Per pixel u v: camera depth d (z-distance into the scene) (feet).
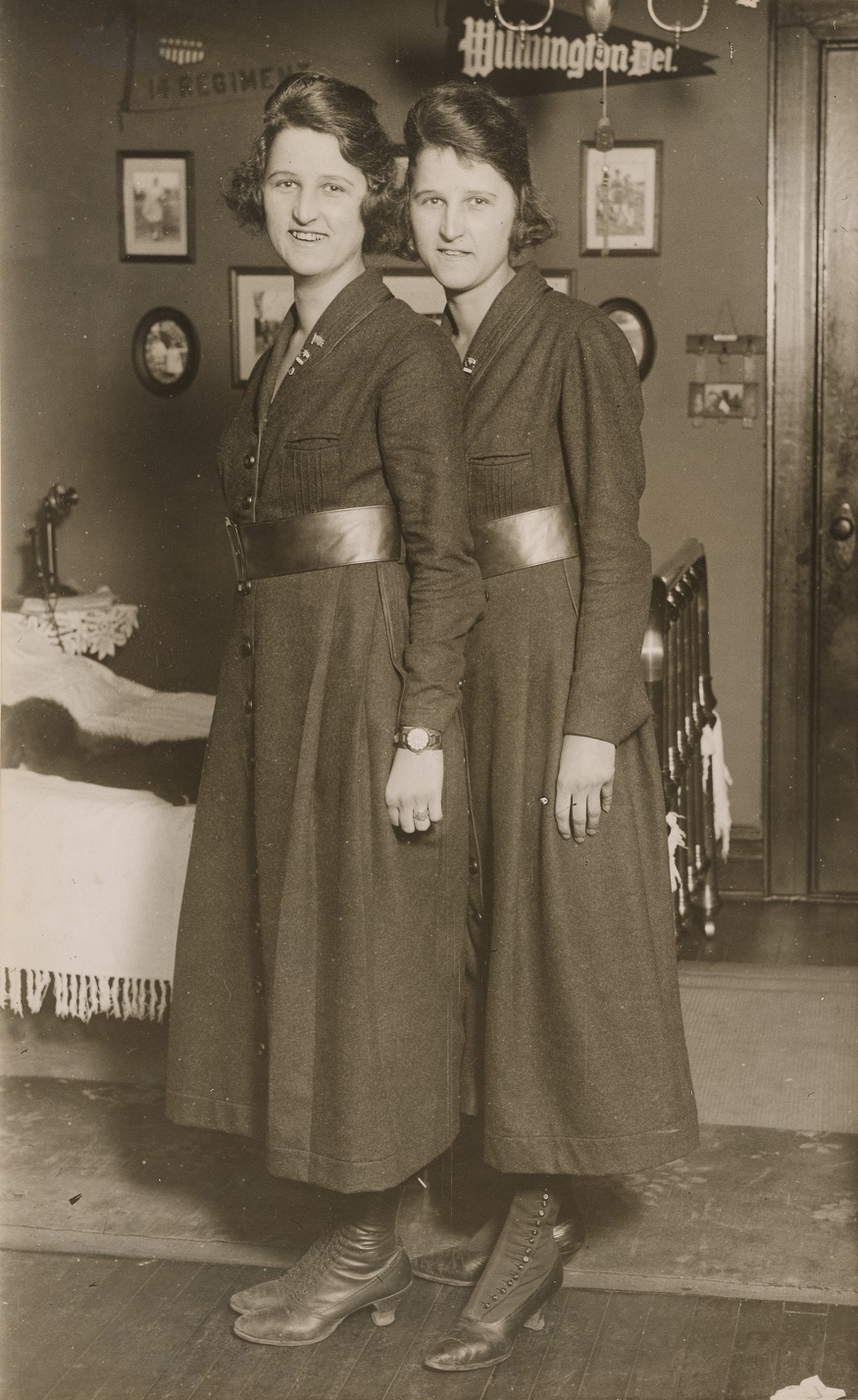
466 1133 8.46
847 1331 6.88
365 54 14.55
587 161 14.40
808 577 14.62
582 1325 6.98
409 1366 6.64
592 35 14.20
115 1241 7.81
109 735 11.37
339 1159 6.40
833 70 13.92
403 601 6.46
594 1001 6.49
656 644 10.31
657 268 14.49
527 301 6.59
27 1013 10.48
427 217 6.53
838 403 14.39
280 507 6.52
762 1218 8.05
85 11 15.06
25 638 12.99
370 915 6.37
